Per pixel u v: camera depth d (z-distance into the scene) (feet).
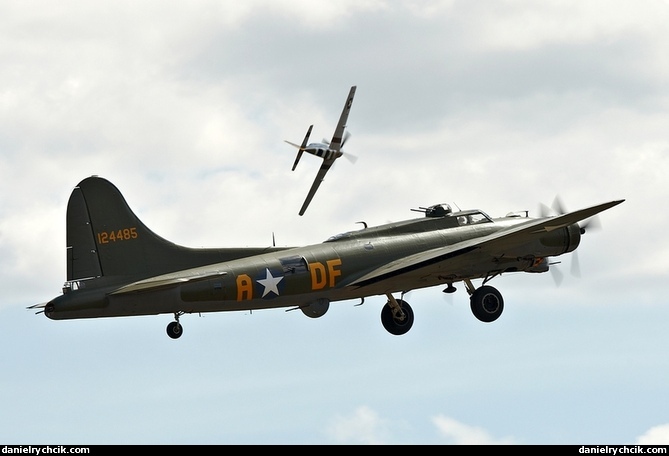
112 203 402.52
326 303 432.25
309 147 614.34
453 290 465.47
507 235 436.76
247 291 409.49
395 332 463.83
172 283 390.63
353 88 628.69
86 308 392.68
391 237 450.71
